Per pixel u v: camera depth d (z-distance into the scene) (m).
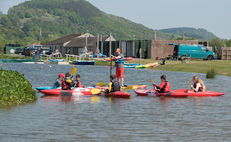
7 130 10.83
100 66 57.16
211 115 13.73
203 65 46.12
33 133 10.52
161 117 13.21
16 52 102.00
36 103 16.28
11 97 15.77
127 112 14.23
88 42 93.12
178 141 9.85
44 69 46.69
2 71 17.89
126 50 76.06
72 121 12.25
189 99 18.47
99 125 11.67
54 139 9.91
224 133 10.79
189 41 71.69
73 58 77.75
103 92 19.66
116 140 9.88
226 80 31.05
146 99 18.31
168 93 19.47
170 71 43.50
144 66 48.66
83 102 16.92
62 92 19.30
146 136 10.34
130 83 27.67
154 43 68.94
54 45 112.69
